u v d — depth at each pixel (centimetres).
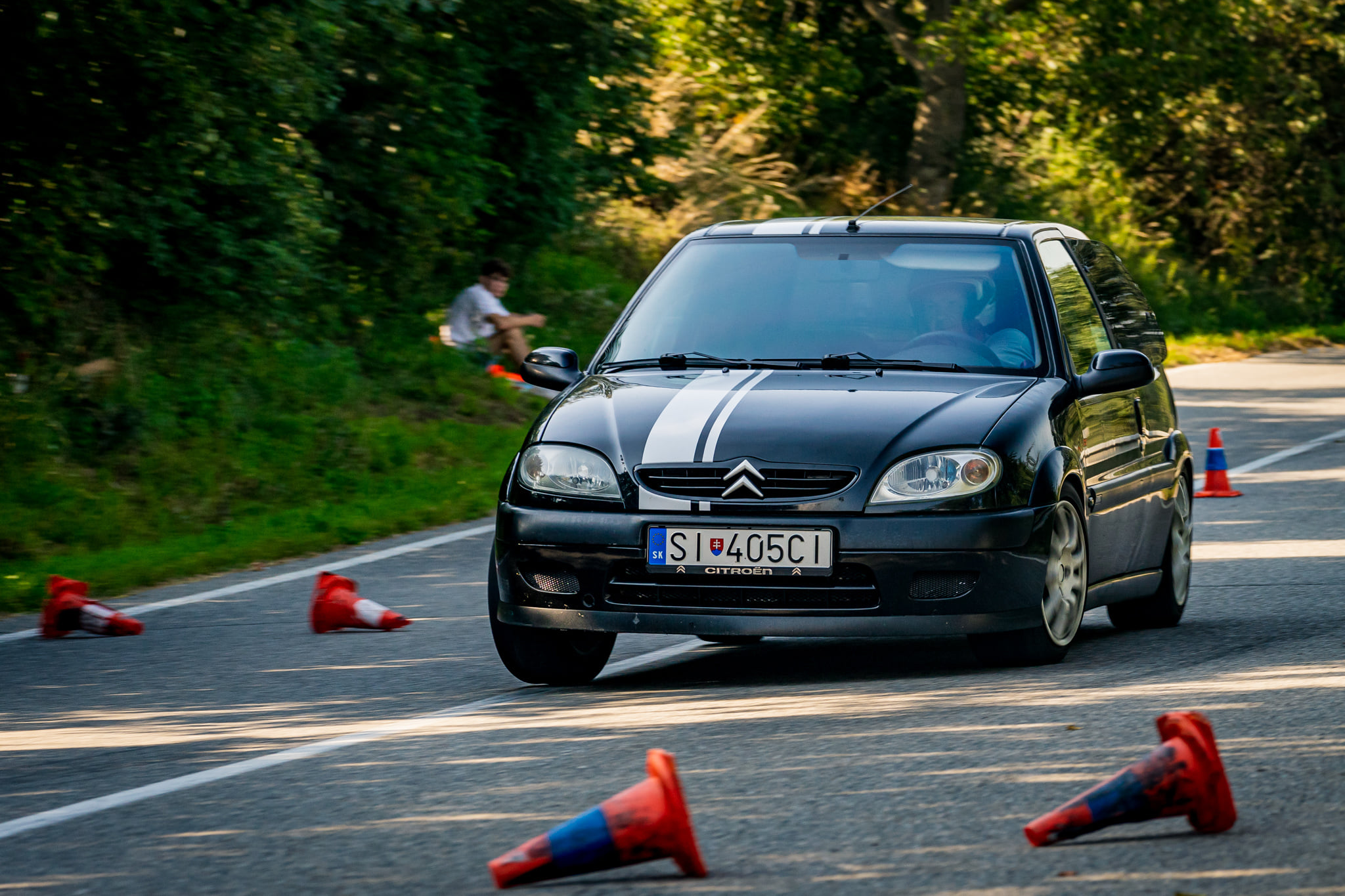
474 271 6938
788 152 10825
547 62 6712
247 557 3606
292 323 5484
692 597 2112
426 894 1341
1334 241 13438
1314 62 13188
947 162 10631
